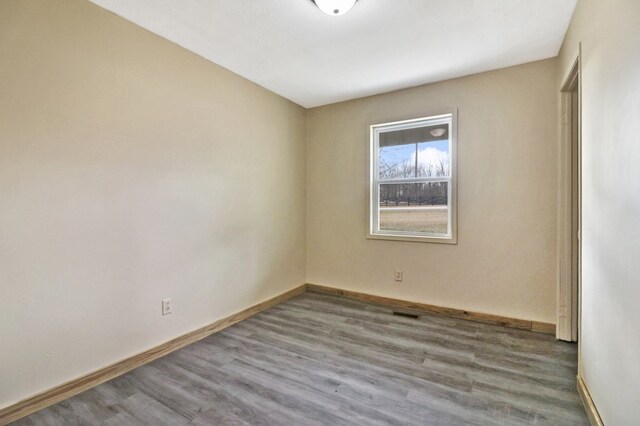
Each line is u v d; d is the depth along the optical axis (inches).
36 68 67.9
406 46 97.6
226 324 114.4
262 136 131.2
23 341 67.1
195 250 103.7
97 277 79.1
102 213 79.8
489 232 116.0
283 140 143.0
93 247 78.2
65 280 73.3
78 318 75.7
